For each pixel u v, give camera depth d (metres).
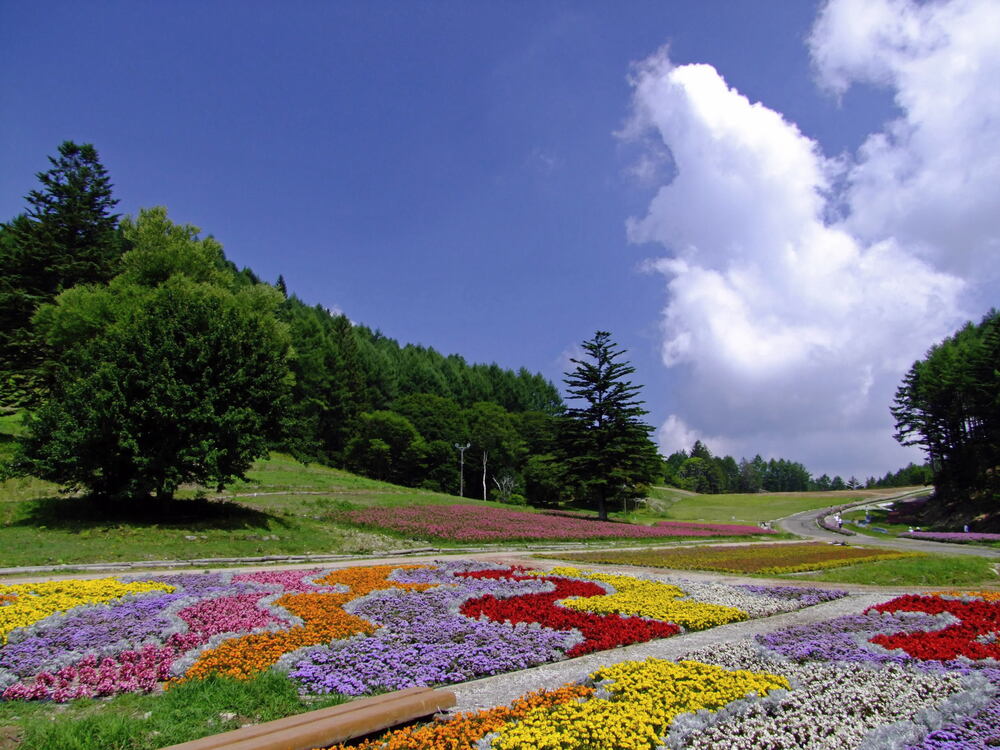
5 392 40.78
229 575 17.38
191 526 25.83
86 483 25.58
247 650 9.56
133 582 15.30
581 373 60.72
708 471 177.75
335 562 23.97
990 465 64.56
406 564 22.42
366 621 11.72
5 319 41.47
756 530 58.38
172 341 26.52
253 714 7.38
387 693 7.98
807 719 6.86
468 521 38.31
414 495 51.22
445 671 9.25
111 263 47.00
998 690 8.04
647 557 28.11
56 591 13.54
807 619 14.14
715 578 21.55
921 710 7.13
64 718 7.09
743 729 6.55
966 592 18.00
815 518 84.00
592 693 7.69
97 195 48.34
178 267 41.16
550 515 52.38
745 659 9.59
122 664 8.93
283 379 30.62
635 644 11.50
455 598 14.73
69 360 30.09
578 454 60.38
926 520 69.38
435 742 6.16
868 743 6.25
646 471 58.59
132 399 25.09
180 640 10.09
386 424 87.19
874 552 31.81
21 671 8.41
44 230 44.62
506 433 98.38
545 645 10.80
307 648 9.84
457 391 126.88
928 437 77.25
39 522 23.62
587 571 20.97
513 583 17.59
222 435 26.44
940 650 10.23
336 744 6.07
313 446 31.92
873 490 121.75
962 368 70.75
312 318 99.06
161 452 25.23
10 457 32.72
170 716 7.08
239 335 28.72
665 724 6.57
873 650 10.37
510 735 6.18
